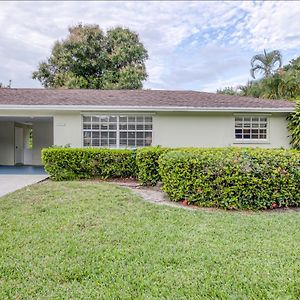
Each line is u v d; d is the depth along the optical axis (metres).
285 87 21.09
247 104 12.26
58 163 10.45
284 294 2.99
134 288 3.12
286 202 6.67
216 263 3.67
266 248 4.13
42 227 5.00
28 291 3.08
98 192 7.80
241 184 6.48
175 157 7.05
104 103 11.67
